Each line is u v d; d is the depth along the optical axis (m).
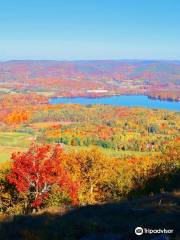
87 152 52.53
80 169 51.41
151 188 47.88
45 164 35.66
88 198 45.19
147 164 53.41
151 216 18.42
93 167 50.94
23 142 191.38
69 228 16.25
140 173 50.53
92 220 17.98
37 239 15.27
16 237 15.88
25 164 35.41
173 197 24.22
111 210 21.11
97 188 50.66
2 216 20.81
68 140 183.75
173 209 19.80
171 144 58.62
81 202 43.34
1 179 38.97
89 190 49.50
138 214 19.31
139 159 69.75
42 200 36.03
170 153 53.78
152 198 25.02
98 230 16.12
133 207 21.73
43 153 36.09
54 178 36.03
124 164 56.44
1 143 187.38
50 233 15.77
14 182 35.84
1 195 38.50
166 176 47.25
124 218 18.61
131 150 169.38
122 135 187.88
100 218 18.69
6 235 16.09
